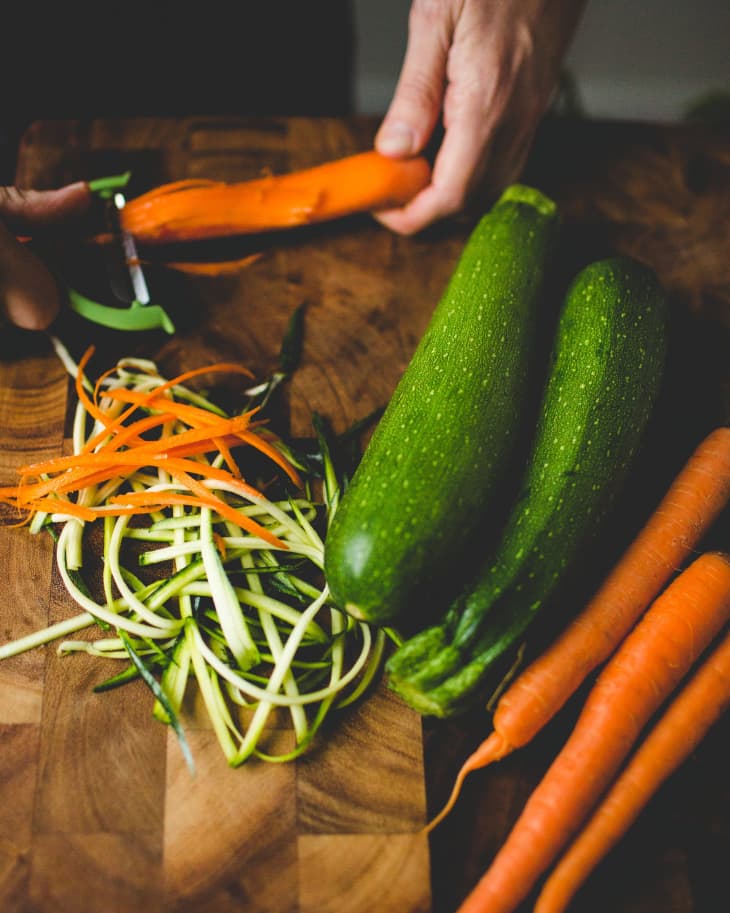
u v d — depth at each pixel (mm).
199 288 506
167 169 532
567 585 411
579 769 407
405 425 418
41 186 526
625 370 440
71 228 500
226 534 451
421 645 402
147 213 492
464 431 416
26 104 625
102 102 632
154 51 637
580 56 705
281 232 520
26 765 410
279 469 466
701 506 448
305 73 653
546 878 409
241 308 503
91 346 482
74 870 396
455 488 406
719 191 539
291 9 637
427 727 422
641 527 462
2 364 482
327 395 486
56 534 449
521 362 440
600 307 452
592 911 403
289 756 410
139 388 474
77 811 404
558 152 545
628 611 429
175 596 441
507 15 486
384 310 505
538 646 431
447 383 426
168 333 494
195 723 420
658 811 418
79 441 462
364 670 432
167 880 396
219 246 517
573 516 414
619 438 430
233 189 499
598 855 404
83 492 449
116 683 421
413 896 398
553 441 428
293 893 396
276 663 422
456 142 500
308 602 443
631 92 721
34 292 457
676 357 500
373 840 405
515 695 411
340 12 641
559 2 496
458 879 403
